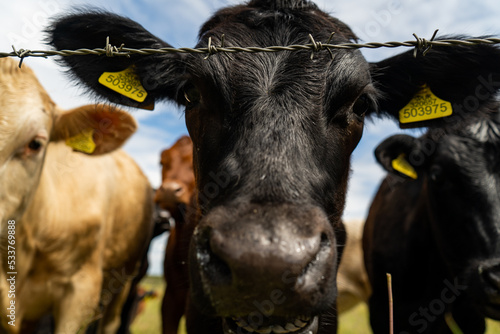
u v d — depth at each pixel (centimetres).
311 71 38
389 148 68
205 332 49
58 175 67
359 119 42
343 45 36
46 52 36
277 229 28
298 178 32
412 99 50
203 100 40
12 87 53
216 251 29
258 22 42
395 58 47
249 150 34
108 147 67
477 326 71
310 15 44
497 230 58
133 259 88
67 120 61
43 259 65
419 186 75
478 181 60
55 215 65
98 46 47
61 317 67
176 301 80
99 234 71
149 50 36
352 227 138
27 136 52
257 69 38
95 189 72
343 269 134
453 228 63
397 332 71
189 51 36
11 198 52
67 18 45
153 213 95
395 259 73
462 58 45
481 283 56
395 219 76
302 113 36
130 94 49
